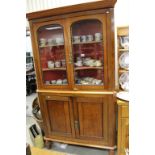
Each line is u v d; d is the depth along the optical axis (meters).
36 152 1.30
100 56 1.80
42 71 1.99
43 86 2.00
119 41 1.99
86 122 1.91
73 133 2.01
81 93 1.81
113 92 1.71
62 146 2.25
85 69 1.93
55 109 2.01
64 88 1.91
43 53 1.99
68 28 1.72
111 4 1.51
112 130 1.83
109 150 1.95
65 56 1.82
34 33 1.87
